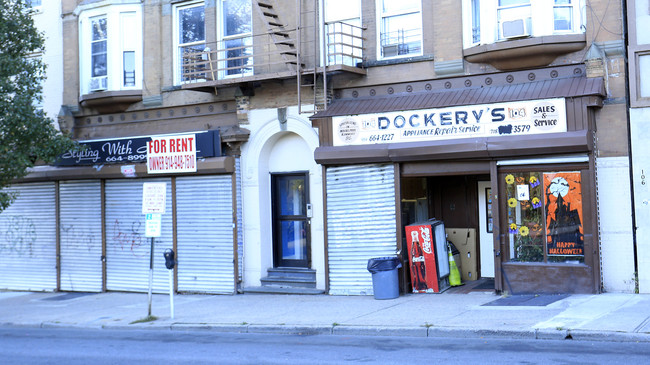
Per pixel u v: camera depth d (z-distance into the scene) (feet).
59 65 68.44
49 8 69.05
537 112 45.55
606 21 45.47
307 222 57.57
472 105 47.52
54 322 49.90
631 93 44.83
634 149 44.73
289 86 56.44
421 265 50.62
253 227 58.39
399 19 53.31
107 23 64.69
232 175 58.39
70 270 66.69
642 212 44.45
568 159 45.21
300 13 55.67
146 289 62.49
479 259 55.57
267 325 42.37
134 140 61.98
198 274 60.08
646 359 29.40
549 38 46.14
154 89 62.90
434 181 57.16
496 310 41.75
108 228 64.69
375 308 45.88
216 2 60.49
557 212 46.09
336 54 51.49
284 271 57.82
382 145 50.55
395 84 52.85
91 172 63.93
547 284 46.11
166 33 62.90
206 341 40.01
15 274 70.13
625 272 44.80
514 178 47.42
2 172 55.67
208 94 60.44
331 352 34.58
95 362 35.01
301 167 57.77
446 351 33.27
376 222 51.85
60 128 67.46
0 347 41.04
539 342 34.17
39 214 68.49
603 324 35.37
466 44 50.11
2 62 53.21
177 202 61.11
